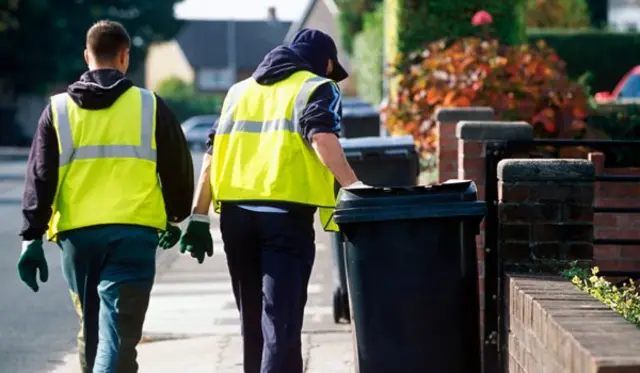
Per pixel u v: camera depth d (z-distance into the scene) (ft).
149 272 27.27
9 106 236.63
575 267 29.50
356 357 26.48
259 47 482.69
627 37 147.64
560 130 56.75
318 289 51.78
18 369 38.14
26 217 27.14
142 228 27.20
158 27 291.38
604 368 18.70
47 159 27.25
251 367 28.66
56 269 59.47
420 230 25.81
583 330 21.36
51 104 27.61
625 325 21.89
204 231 28.91
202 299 49.93
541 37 148.15
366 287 25.99
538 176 29.63
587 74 69.51
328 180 27.76
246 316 28.53
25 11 241.55
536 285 27.30
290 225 27.43
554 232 29.68
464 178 37.40
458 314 25.95
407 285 25.82
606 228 41.16
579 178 29.60
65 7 256.73
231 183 27.89
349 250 26.22
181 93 387.14
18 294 52.31
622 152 41.78
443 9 84.02
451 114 47.93
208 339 41.34
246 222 27.66
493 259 31.94
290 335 26.94
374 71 155.84
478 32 83.97
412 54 72.49
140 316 27.02
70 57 256.73
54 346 41.65
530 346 25.36
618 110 57.16
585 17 160.04
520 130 37.11
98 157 27.32
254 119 27.96
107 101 27.43
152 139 27.61
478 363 26.37
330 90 27.58
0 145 235.81
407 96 63.82
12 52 246.68
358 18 212.23
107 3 278.05
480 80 59.67
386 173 43.70
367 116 91.25
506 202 29.78
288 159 27.43
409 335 25.86
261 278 28.32
